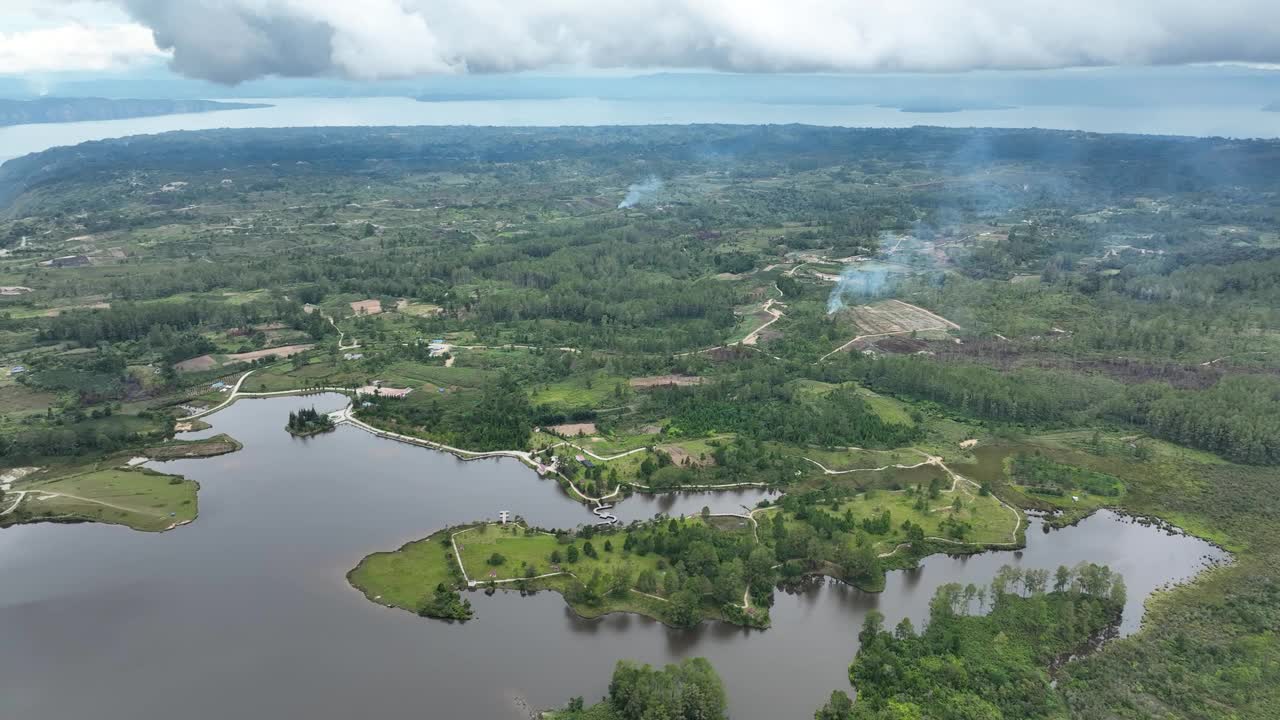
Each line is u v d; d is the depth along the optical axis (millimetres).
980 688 174875
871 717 165000
